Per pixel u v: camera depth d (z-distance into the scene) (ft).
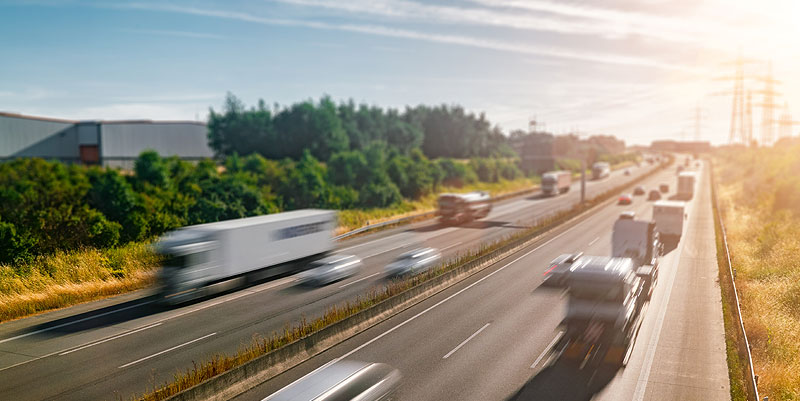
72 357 60.23
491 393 50.62
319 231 109.29
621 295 59.52
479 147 536.83
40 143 274.36
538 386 52.21
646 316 75.97
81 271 92.94
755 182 257.14
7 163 197.36
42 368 56.95
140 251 105.70
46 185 173.06
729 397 50.24
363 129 465.88
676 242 141.49
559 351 61.46
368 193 238.68
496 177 375.04
